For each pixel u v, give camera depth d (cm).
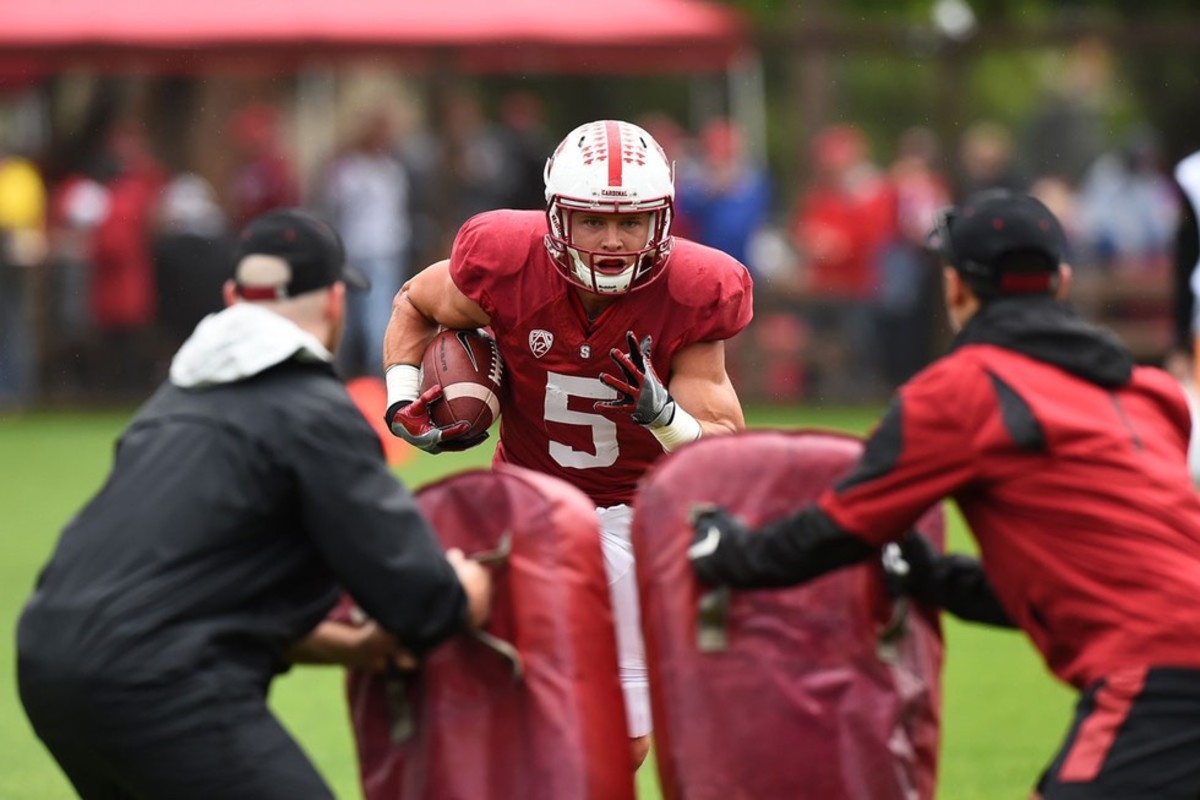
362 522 1316
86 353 5425
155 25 5262
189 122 6725
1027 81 8100
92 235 5291
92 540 1327
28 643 1318
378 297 5153
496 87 7681
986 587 1425
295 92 7081
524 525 1386
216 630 1305
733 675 1354
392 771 1409
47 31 5231
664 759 1371
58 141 6172
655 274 1652
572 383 1702
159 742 1284
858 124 8112
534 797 1351
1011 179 5091
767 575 1327
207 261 5312
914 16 8381
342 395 1359
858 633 1379
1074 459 1300
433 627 1323
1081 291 5131
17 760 2111
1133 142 5375
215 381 1350
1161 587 1277
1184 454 1380
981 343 1340
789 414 5012
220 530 1316
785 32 5459
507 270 1680
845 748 1354
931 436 1309
